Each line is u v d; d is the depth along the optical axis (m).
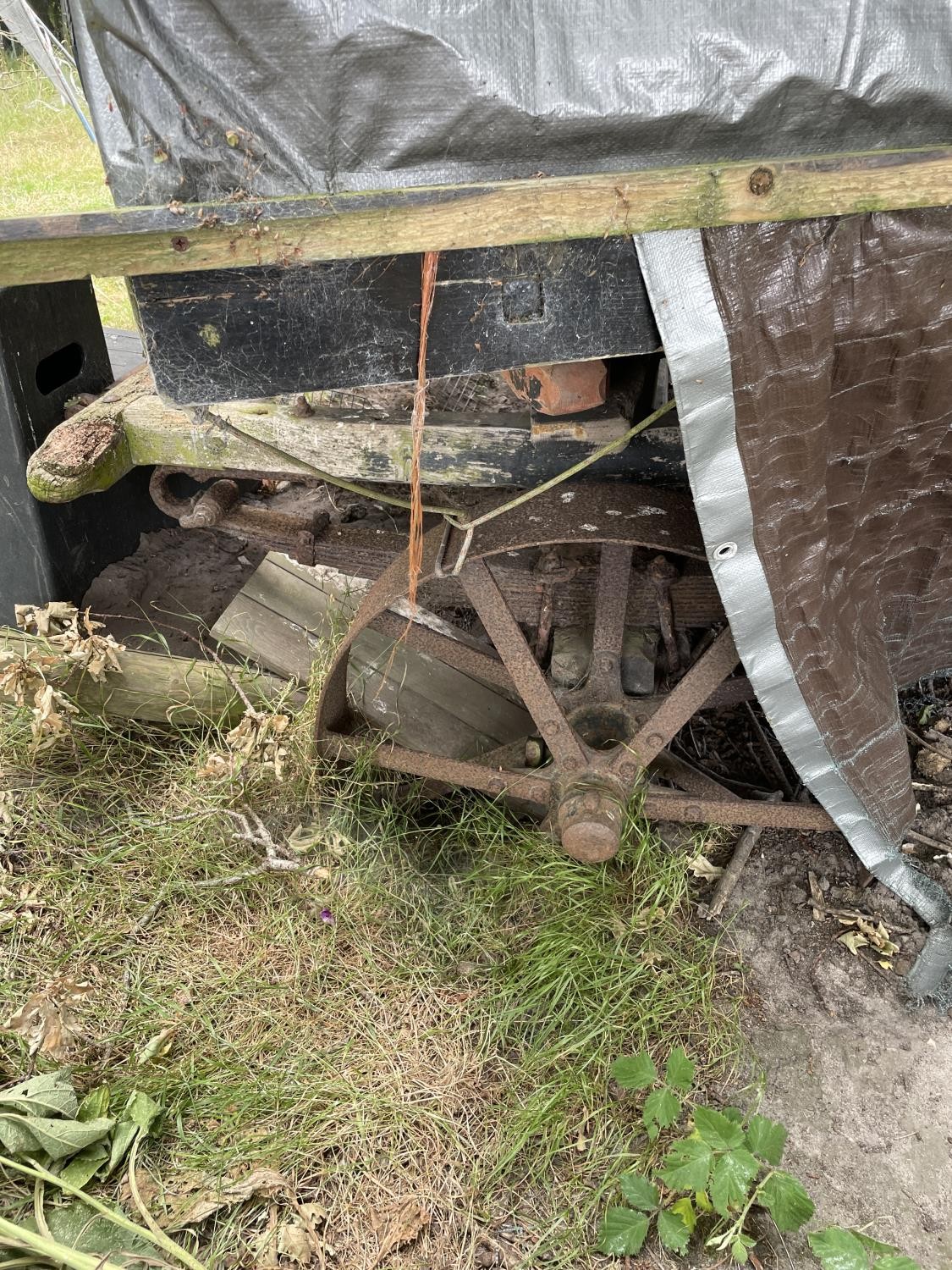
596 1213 2.16
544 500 2.42
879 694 2.49
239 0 1.42
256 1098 2.29
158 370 1.81
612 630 2.66
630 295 1.81
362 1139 2.23
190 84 1.48
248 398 1.86
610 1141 2.27
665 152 1.62
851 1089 2.43
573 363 2.28
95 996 2.50
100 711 3.14
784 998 2.64
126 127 1.51
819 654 2.27
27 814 2.92
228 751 3.04
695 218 1.64
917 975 2.62
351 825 2.97
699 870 2.88
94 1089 2.26
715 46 1.54
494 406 2.82
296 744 2.96
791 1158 2.29
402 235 1.60
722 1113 2.27
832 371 1.97
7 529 3.24
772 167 1.61
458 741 3.21
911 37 1.57
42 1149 2.11
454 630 3.17
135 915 2.69
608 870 2.80
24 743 3.08
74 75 2.57
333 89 1.50
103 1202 2.08
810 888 2.90
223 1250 2.03
